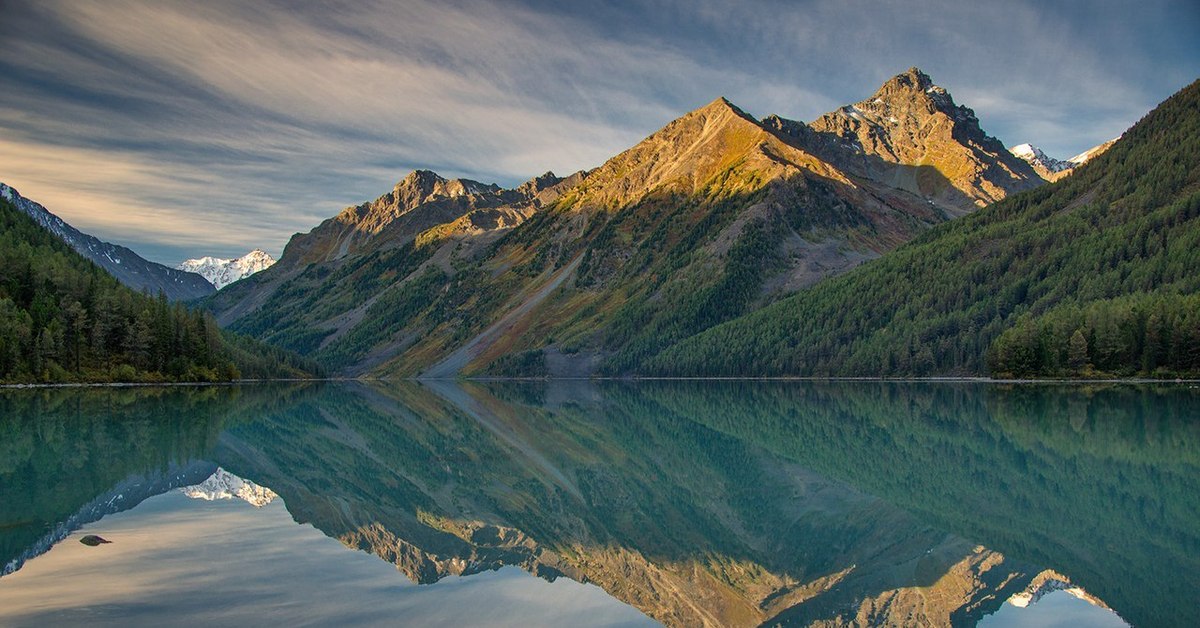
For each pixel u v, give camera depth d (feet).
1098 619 91.56
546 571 116.26
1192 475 186.09
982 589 105.81
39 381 515.91
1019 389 489.67
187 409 382.63
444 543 132.77
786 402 488.44
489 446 279.49
